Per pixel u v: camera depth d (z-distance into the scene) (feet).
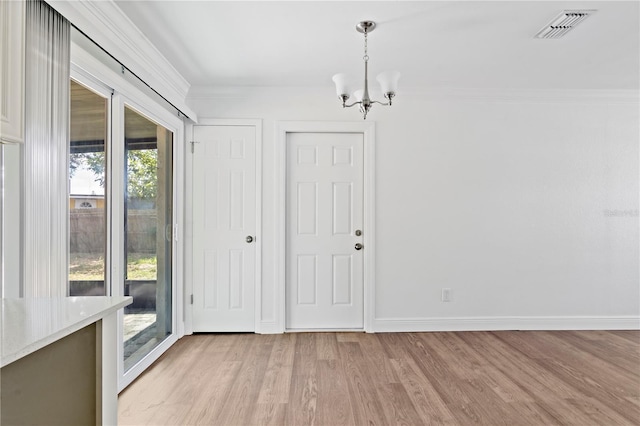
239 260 12.04
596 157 12.37
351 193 12.24
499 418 6.91
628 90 12.16
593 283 12.37
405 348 10.55
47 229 5.41
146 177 9.44
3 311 4.06
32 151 5.13
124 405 7.39
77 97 6.80
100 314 4.05
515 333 11.91
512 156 12.26
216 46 8.95
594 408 7.26
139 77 8.41
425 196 12.14
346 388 8.08
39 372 3.40
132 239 8.67
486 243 12.23
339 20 7.77
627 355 10.00
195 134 11.96
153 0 6.94
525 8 7.34
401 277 12.11
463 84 11.71
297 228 12.19
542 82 11.53
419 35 8.45
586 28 8.15
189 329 11.87
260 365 9.36
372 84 11.55
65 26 5.78
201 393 7.88
